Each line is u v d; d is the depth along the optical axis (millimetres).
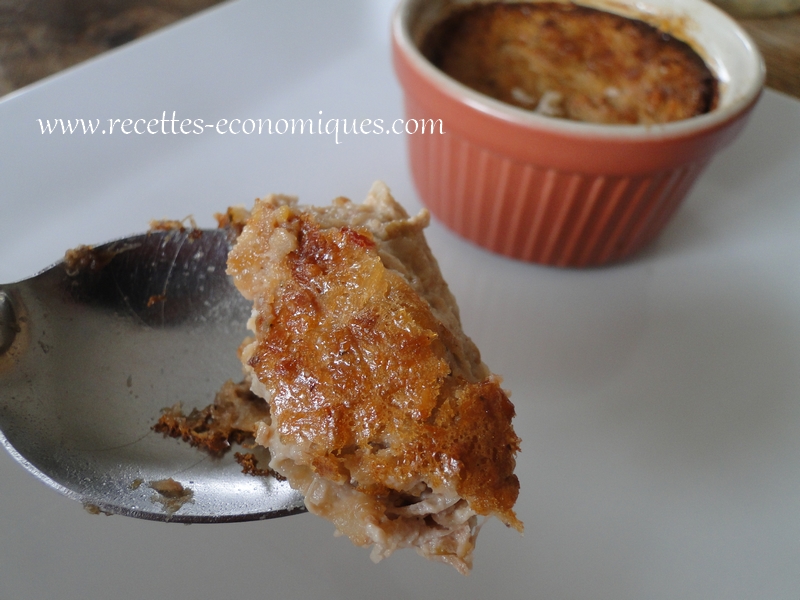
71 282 191
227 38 274
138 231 232
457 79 229
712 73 225
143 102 256
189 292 200
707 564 185
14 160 239
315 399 161
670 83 225
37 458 172
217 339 198
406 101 224
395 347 162
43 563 176
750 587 182
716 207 249
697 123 200
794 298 230
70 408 181
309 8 284
